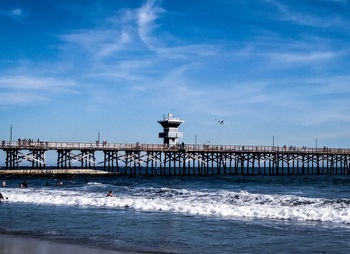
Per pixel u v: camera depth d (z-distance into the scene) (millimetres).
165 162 67625
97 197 30000
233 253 13688
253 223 19281
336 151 81062
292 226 18500
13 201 29328
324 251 14055
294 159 77812
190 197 29156
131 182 52188
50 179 56031
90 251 13484
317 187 41938
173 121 71188
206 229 17812
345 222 19375
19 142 58594
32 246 14016
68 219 20578
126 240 15469
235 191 35531
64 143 60531
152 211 23562
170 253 13547
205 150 68562
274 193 34188
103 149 62406
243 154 72938
